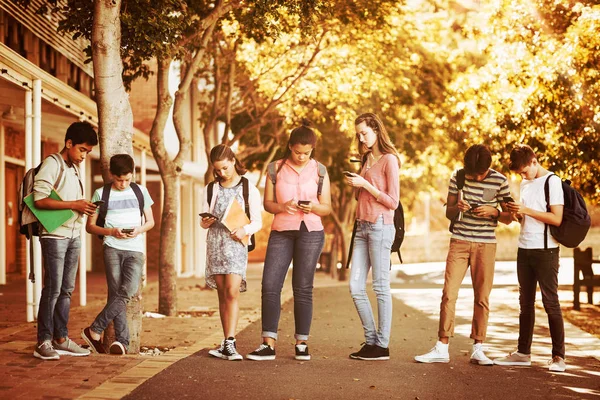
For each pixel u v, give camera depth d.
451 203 8.73
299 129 8.45
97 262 31.47
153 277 27.12
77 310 13.96
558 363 8.25
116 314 8.35
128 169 8.12
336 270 30.70
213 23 13.34
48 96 13.71
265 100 24.53
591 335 11.17
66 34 16.56
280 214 8.55
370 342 8.78
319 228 8.59
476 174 8.55
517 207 8.21
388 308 8.75
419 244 48.50
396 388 7.18
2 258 21.02
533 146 15.95
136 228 8.21
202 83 34.31
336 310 15.08
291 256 8.65
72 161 8.02
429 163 31.00
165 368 7.65
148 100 32.94
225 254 8.42
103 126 8.63
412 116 26.36
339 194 29.66
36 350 7.96
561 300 17.48
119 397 6.41
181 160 13.95
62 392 6.53
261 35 14.66
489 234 8.62
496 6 16.16
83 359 7.99
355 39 20.58
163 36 10.69
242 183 8.53
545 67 15.04
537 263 8.40
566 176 15.40
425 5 24.33
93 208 7.83
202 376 7.40
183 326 11.72
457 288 8.66
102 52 8.58
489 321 12.93
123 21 10.21
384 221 8.67
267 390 6.93
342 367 8.16
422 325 12.52
